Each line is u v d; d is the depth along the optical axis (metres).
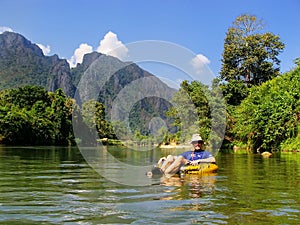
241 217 3.81
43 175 7.30
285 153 16.95
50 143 32.56
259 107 20.48
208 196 4.96
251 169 8.77
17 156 13.84
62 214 3.90
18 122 31.52
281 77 22.84
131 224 3.52
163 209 4.14
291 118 18.61
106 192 5.23
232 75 36.25
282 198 4.86
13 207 4.23
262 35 36.09
